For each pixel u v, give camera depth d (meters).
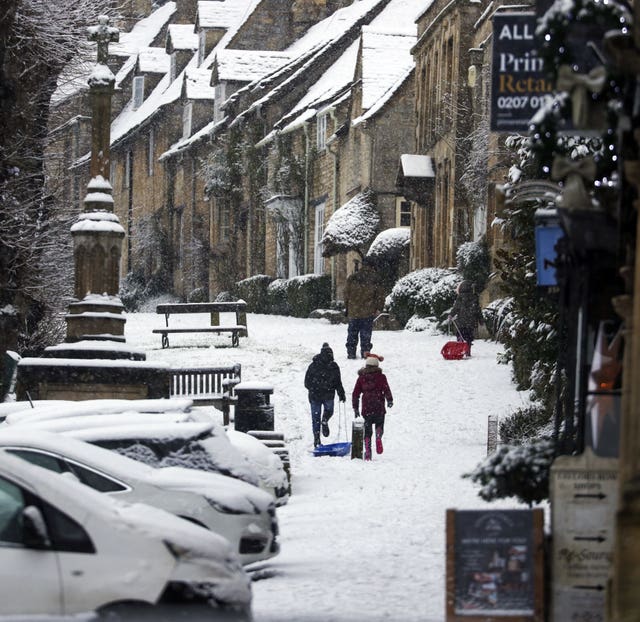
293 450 37.72
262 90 107.88
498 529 13.33
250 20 119.31
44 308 43.56
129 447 20.84
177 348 58.84
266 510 19.53
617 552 11.00
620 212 14.43
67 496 13.03
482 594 13.26
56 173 50.19
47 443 18.91
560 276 16.59
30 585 12.47
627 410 12.55
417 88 81.75
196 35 138.00
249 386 31.55
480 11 70.75
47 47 42.31
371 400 35.66
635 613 10.88
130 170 141.62
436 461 33.72
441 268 72.88
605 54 13.91
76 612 12.56
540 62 19.50
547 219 19.67
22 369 32.44
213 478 19.56
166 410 25.16
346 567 19.75
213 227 116.44
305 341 61.75
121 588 12.72
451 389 45.94
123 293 128.25
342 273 86.19
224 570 13.55
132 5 157.88
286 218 97.00
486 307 61.44
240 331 63.38
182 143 123.38
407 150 83.94
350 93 89.44
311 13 119.38
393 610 16.31
